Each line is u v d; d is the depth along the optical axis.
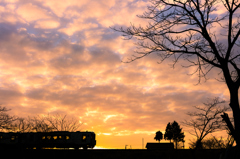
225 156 8.46
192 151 12.76
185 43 6.93
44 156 28.69
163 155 28.08
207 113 11.98
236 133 6.02
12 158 27.23
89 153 29.47
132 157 27.91
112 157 28.05
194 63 7.20
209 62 6.77
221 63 6.55
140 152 30.16
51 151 29.06
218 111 11.95
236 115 6.10
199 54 6.90
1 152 28.08
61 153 28.95
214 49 6.67
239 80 6.23
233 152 8.15
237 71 6.45
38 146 29.80
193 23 7.02
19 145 29.47
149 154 28.95
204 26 6.88
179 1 7.00
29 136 29.92
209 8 6.93
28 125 29.70
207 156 19.97
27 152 28.94
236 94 6.23
